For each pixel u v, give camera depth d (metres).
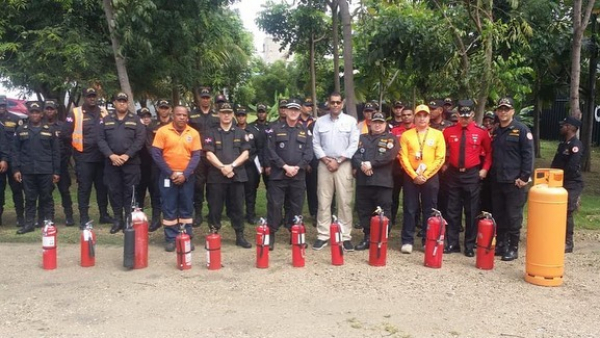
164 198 7.23
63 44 11.23
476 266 6.72
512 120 6.96
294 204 7.52
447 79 9.37
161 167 7.12
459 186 7.31
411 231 7.40
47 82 11.68
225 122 7.40
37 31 11.17
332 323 4.94
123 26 9.37
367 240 7.57
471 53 9.91
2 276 6.20
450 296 5.68
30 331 4.73
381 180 7.31
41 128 8.28
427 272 6.49
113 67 12.37
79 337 4.61
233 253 7.27
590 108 15.48
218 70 14.68
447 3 9.48
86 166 8.36
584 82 15.46
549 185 6.06
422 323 4.97
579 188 7.46
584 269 6.67
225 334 4.68
